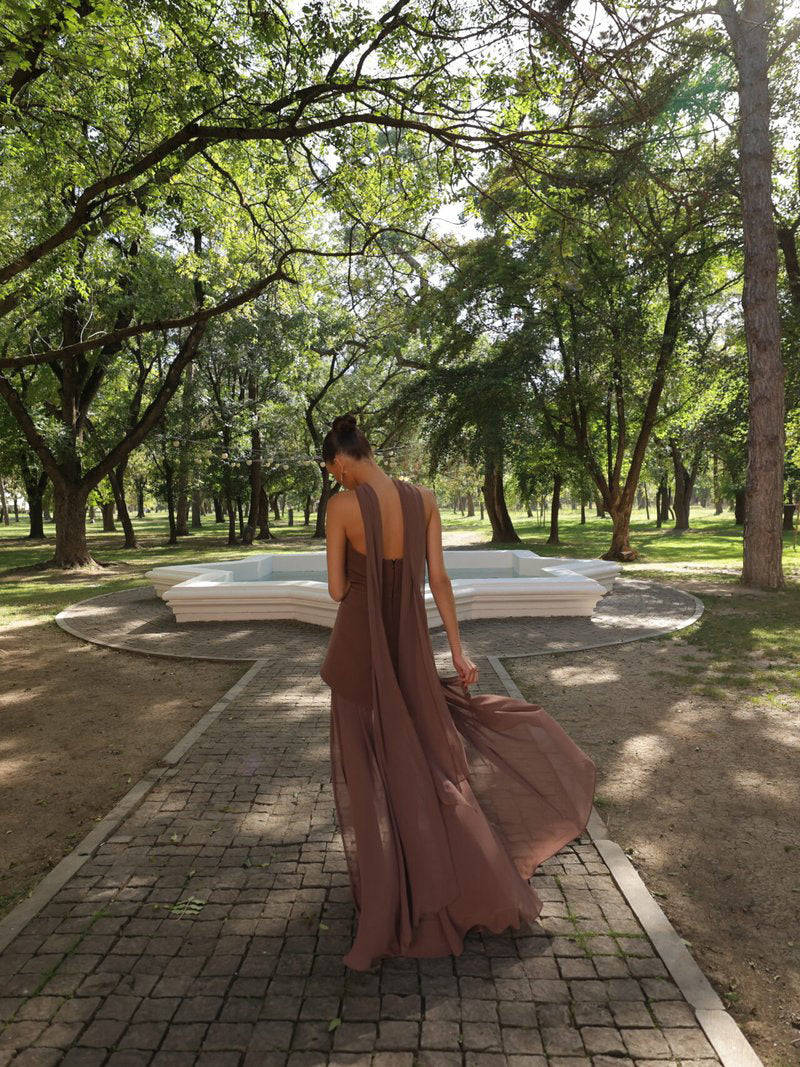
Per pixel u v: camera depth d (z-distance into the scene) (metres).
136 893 2.73
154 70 7.65
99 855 3.05
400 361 25.50
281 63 7.35
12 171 11.02
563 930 2.43
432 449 22.22
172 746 4.61
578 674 6.29
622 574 14.90
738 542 26.53
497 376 19.31
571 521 56.25
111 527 45.69
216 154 10.47
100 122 8.72
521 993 2.11
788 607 10.02
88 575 17.09
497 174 8.40
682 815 3.44
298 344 26.14
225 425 28.17
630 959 2.27
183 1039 1.93
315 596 8.91
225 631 8.84
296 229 11.41
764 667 6.51
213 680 6.39
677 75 9.83
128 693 6.04
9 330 18.28
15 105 7.56
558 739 2.62
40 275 10.87
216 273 13.38
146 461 35.59
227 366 27.58
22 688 6.33
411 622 2.44
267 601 9.45
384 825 2.32
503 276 17.91
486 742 2.61
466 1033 1.94
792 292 14.48
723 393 19.19
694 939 2.44
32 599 12.73
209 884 2.79
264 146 9.18
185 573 11.26
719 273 18.73
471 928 2.42
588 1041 1.90
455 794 2.36
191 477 31.06
